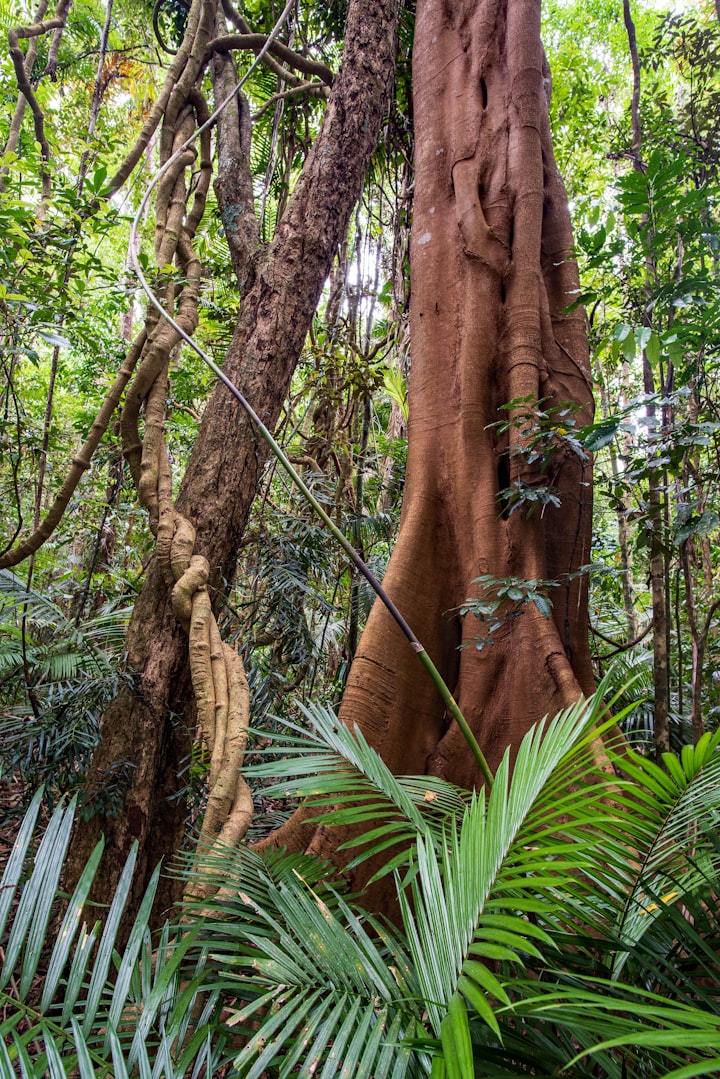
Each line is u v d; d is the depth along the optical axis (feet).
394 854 6.45
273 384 8.09
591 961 4.11
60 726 7.31
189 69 9.16
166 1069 3.19
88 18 19.06
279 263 8.40
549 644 7.31
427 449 8.71
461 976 3.07
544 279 9.38
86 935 3.62
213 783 5.78
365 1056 2.99
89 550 13.78
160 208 8.45
